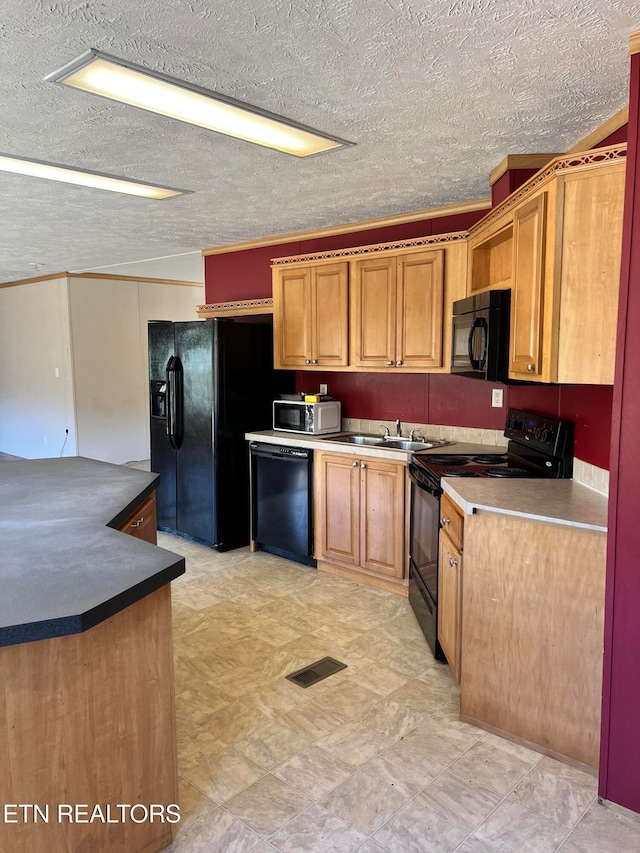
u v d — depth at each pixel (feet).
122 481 9.24
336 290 13.21
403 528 11.76
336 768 7.02
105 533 6.45
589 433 8.43
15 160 9.37
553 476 9.16
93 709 5.13
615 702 6.39
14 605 4.54
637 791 6.33
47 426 25.29
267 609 11.46
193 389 14.82
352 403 14.79
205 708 8.25
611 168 6.68
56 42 5.79
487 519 7.48
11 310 26.48
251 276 16.63
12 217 13.43
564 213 7.03
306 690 8.70
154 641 5.56
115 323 24.59
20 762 4.73
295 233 15.24
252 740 7.55
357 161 9.53
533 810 6.38
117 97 7.08
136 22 5.44
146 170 9.94
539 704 7.28
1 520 6.96
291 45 5.88
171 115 7.63
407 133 8.33
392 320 12.32
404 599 11.94
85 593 4.77
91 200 11.85
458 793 6.62
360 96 7.12
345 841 5.94
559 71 6.49
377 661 9.52
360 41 5.82
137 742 5.50
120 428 25.04
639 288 5.94
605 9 5.24
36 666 4.75
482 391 12.55
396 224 13.33
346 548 12.87
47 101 7.18
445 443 12.84
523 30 5.62
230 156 9.21
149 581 5.13
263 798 6.53
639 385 6.01
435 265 11.56
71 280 23.24
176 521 15.74
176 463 15.51
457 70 6.44
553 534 7.00
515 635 7.39
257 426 15.25
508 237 9.57
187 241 16.42
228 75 6.54
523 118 7.84
